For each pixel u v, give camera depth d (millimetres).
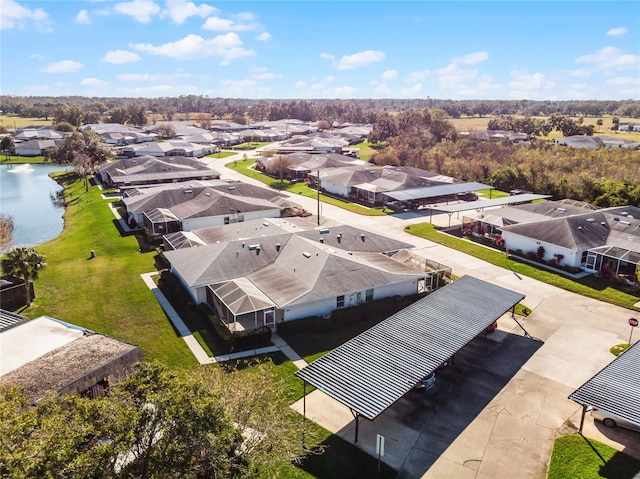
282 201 67250
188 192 65750
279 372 28125
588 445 22031
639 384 23016
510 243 51719
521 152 107812
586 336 32750
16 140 150375
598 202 68312
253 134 176125
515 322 34844
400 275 37844
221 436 15000
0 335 27766
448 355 25266
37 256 38812
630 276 42188
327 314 35250
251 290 34406
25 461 11859
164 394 14828
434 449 21859
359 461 21062
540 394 26062
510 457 21359
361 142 166625
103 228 59875
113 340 26938
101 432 13562
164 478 14188
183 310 36500
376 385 22516
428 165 102938
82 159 96062
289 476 20156
